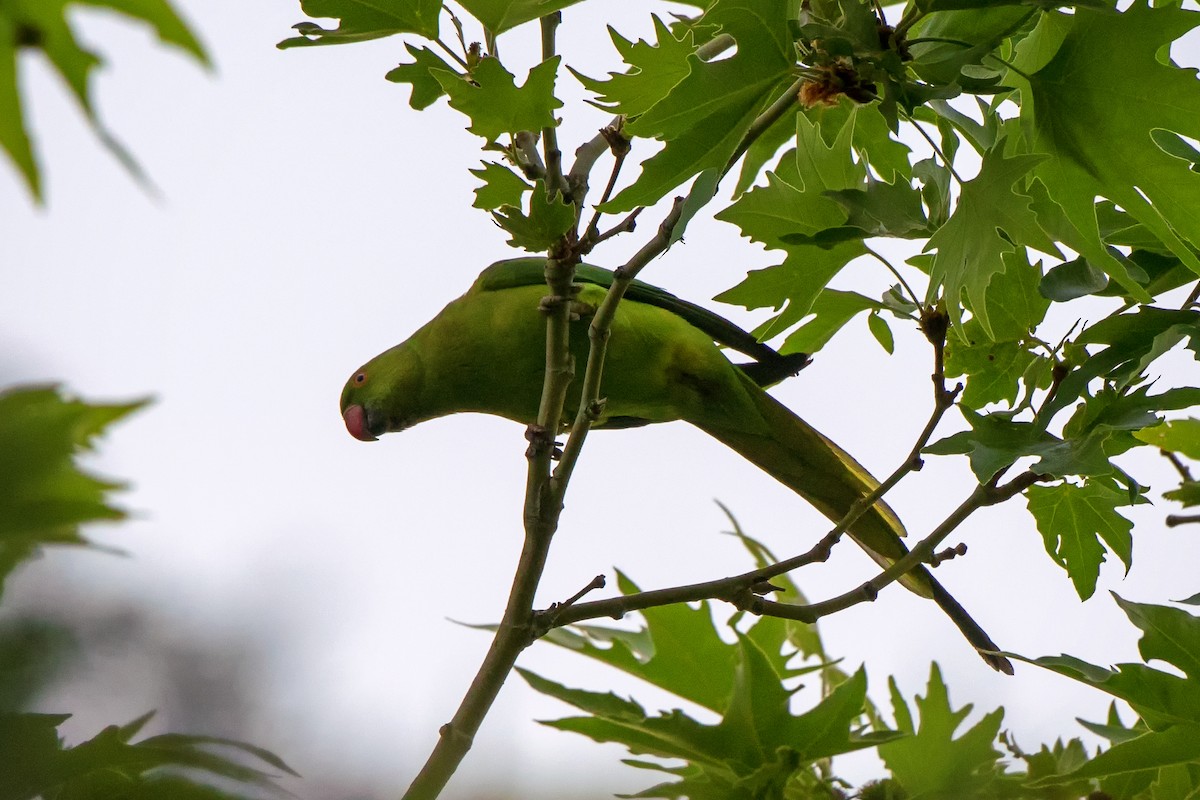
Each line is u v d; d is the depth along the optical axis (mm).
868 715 6594
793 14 4902
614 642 6570
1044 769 5941
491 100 5031
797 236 5902
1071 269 5746
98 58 2043
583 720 6004
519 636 5629
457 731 5492
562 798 5887
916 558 5723
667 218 5277
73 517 2244
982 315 5145
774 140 7453
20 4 1984
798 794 6074
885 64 4910
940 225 5863
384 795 4277
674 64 4949
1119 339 5594
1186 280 5980
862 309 6734
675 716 5855
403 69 5383
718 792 5832
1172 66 4984
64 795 2998
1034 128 5332
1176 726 5312
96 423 2264
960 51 5078
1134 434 6477
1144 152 5105
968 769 5910
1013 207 5055
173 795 3057
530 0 5309
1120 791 5812
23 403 2219
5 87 2045
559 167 5352
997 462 5406
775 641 6766
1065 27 5227
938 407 5734
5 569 2170
